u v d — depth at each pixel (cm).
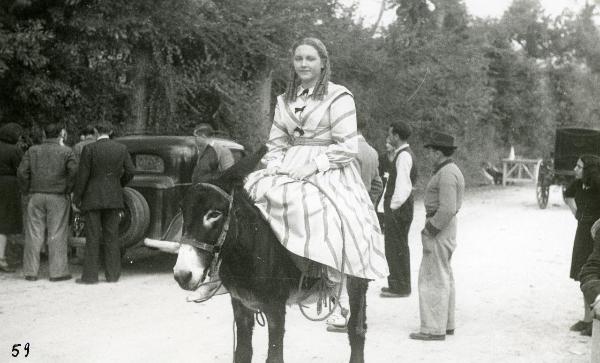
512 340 671
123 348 623
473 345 651
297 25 1520
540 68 3603
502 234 1461
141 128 1389
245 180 454
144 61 1373
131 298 830
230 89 1470
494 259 1155
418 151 2177
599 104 4091
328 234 443
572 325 734
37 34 1138
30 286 897
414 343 657
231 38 1435
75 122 1295
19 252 1147
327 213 449
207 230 414
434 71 2108
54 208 927
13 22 1185
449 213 646
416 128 2106
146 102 1423
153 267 1037
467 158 2622
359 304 511
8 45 1113
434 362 595
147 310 771
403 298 862
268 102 1583
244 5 1441
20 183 927
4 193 976
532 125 3403
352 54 1861
